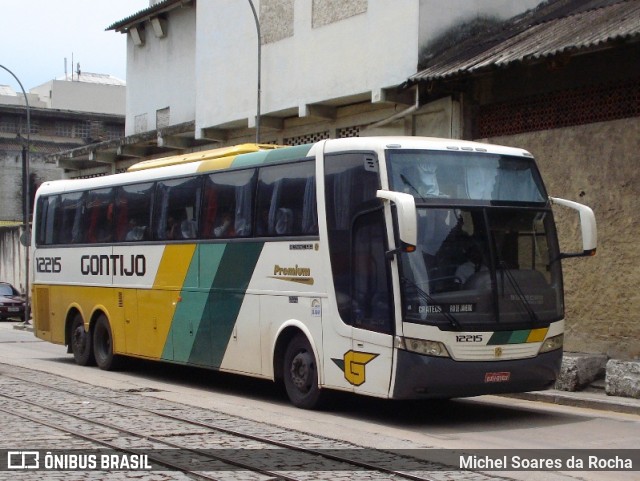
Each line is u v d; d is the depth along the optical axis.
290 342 12.52
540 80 15.82
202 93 24.09
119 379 15.92
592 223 11.58
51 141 52.44
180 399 13.35
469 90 17.16
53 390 14.06
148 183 15.91
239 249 13.44
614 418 11.95
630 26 13.70
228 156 14.20
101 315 17.36
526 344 11.18
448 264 10.87
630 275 14.17
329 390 12.10
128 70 31.58
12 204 51.44
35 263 19.64
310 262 12.01
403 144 11.22
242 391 14.58
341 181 11.60
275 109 21.36
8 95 59.22
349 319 11.30
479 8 18.25
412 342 10.56
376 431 10.73
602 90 14.77
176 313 14.84
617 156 14.45
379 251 10.93
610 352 14.41
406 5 17.69
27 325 30.41
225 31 23.17
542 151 15.72
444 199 11.09
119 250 16.59
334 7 19.59
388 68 18.09
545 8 19.16
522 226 11.52
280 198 12.70
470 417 12.02
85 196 17.95
